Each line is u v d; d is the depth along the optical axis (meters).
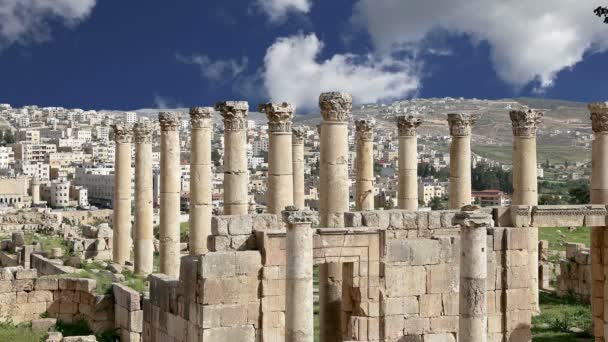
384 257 31.95
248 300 30.09
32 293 41.56
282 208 39.31
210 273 29.48
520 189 46.00
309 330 28.11
